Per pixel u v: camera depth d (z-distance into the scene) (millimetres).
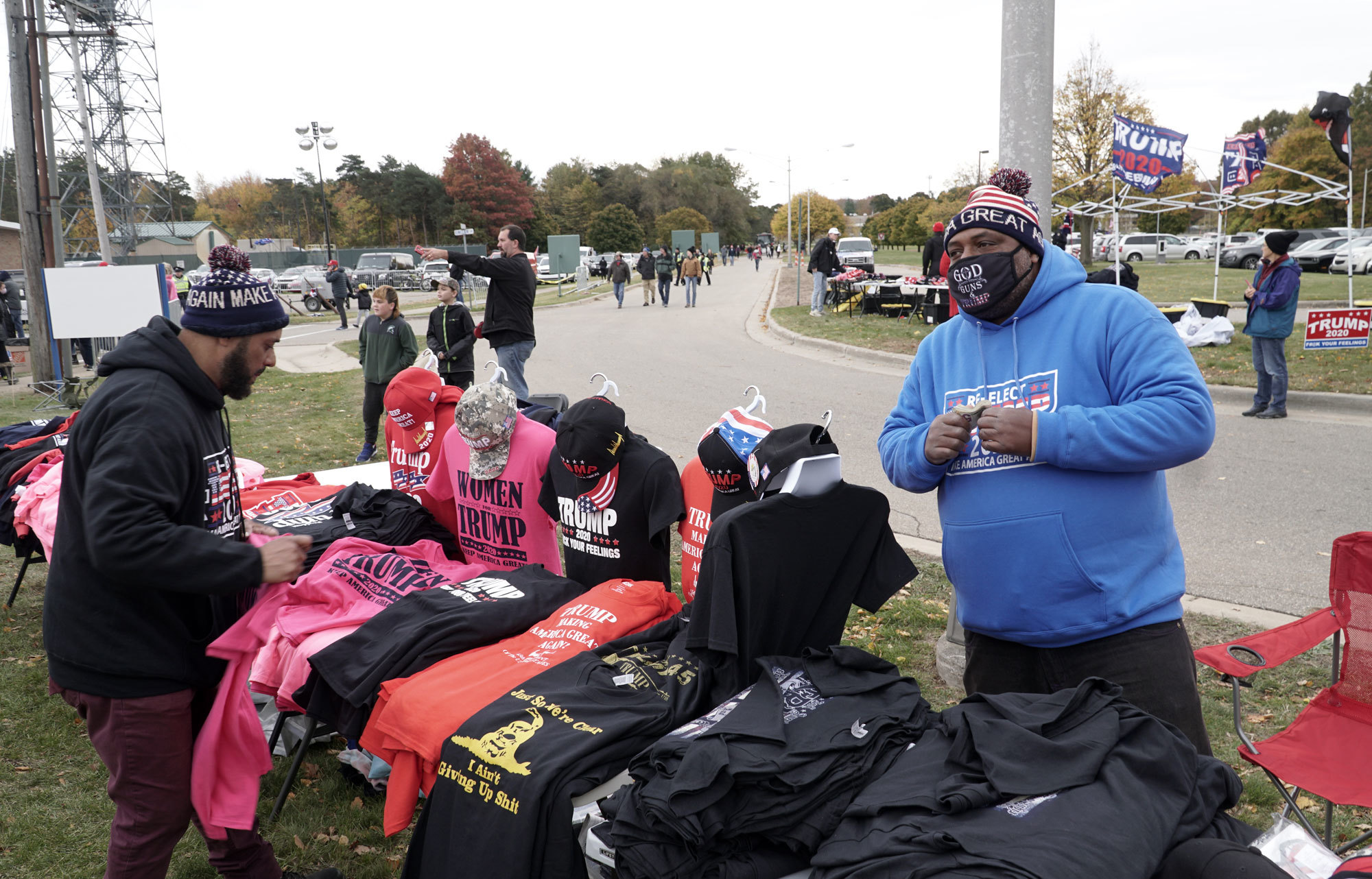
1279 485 7055
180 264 61344
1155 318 2139
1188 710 2143
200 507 2418
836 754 2000
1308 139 55281
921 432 2365
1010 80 3975
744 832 1899
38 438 5445
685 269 29031
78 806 3436
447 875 2324
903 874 1611
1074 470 2121
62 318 12883
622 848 1921
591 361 16172
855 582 2643
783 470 2512
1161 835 1647
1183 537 6023
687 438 9602
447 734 2438
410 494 4297
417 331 23594
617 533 3246
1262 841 1773
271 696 3164
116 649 2305
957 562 2324
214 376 2453
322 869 2941
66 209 43312
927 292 17891
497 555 3721
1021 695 2029
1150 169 16516
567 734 2328
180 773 2449
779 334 19094
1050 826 1624
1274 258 9219
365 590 3207
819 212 83625
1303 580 5195
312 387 13812
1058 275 2221
